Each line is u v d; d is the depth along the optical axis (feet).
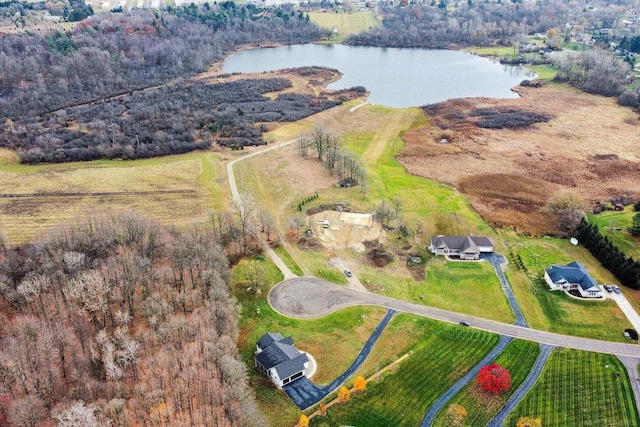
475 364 325.21
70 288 333.21
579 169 588.50
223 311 326.44
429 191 548.72
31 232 455.63
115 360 295.28
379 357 331.16
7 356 280.92
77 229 431.84
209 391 277.03
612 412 290.76
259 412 282.77
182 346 304.71
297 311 373.20
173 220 482.69
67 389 277.64
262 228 477.36
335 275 413.39
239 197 531.50
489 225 483.51
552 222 483.51
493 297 388.98
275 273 416.05
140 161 617.62
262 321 363.15
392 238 463.83
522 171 586.45
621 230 461.78
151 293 349.20
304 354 319.47
